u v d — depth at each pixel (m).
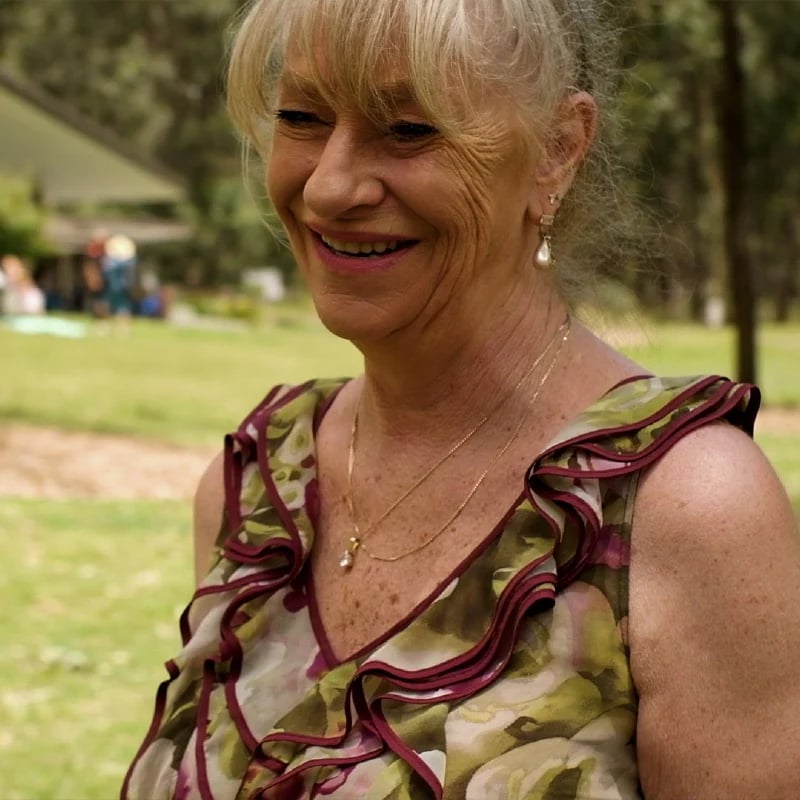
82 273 57.84
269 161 2.83
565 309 2.92
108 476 16.78
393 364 2.85
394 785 2.51
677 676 2.42
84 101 72.62
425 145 2.59
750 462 2.48
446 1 2.50
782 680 2.38
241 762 2.80
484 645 2.54
